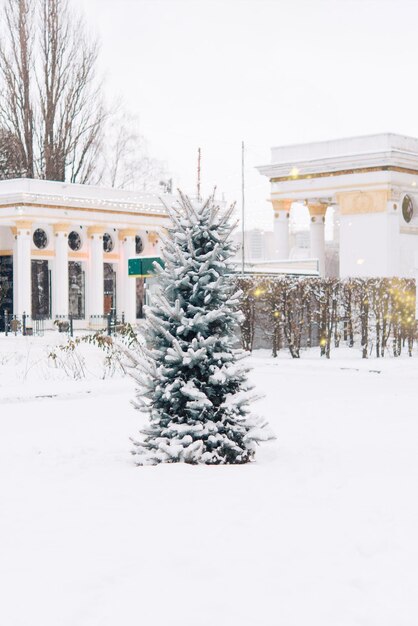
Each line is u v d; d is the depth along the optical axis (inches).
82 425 720.3
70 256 2332.7
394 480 453.4
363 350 1461.6
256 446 554.9
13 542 338.3
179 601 272.1
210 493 417.4
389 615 261.3
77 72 2534.5
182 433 514.9
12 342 1691.7
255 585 285.4
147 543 331.9
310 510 383.2
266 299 1502.2
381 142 2069.4
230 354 529.0
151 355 529.0
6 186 2240.4
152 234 2511.1
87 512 384.2
